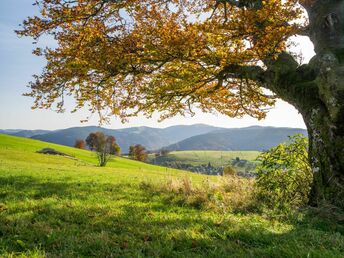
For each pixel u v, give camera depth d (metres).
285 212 9.34
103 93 13.30
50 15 11.58
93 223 7.54
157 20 12.48
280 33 10.19
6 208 8.73
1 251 5.29
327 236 6.77
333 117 9.64
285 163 11.60
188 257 5.36
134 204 10.50
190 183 13.80
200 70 12.01
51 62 12.00
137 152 137.12
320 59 10.15
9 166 27.59
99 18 12.20
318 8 11.34
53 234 6.30
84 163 63.97
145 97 13.32
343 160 9.60
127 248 5.81
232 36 10.72
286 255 5.41
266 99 15.33
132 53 11.44
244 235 6.77
